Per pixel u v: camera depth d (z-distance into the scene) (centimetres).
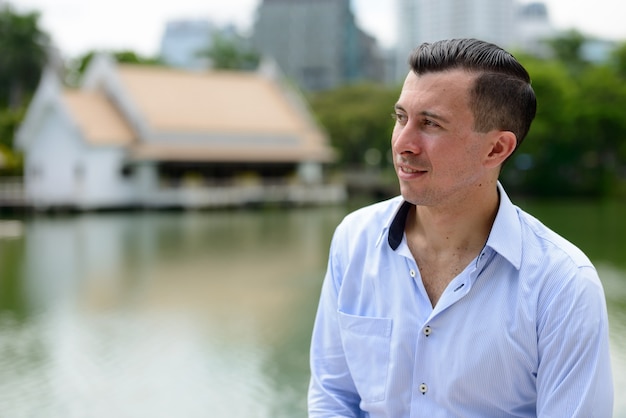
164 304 1154
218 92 3569
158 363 816
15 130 4059
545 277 171
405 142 175
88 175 3169
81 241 2077
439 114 171
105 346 895
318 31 10969
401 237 187
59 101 3212
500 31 9262
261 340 916
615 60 4522
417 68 176
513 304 172
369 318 186
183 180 3316
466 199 177
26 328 1002
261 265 1562
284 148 3512
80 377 768
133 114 3294
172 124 3266
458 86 171
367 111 4659
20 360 839
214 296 1215
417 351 178
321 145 3669
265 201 3409
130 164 3272
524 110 176
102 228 2477
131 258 1703
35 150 3428
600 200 3675
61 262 1650
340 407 199
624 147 3962
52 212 3195
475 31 9175
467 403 175
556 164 3984
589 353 166
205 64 4931
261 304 1144
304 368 790
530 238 177
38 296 1238
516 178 4044
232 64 5775
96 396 707
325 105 4928
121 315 1077
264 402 683
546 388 170
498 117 173
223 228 2425
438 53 174
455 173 174
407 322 181
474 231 181
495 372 172
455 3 9406
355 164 4944
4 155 3578
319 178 3694
